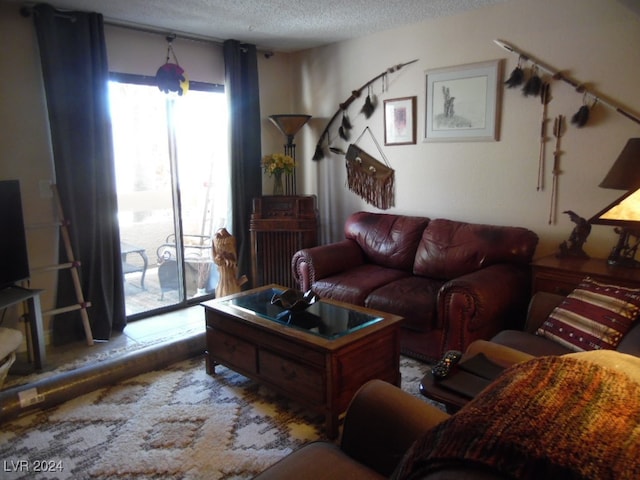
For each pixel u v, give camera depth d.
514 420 0.74
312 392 2.23
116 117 3.80
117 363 2.78
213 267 4.70
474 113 3.47
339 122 4.44
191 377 2.85
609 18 2.81
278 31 3.90
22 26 3.15
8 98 3.14
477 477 0.68
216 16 3.45
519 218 3.37
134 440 2.22
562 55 3.03
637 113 2.78
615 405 0.77
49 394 2.49
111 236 3.53
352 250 3.84
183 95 3.87
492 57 3.35
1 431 2.31
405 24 3.75
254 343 2.52
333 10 3.35
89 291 3.47
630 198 1.67
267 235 4.22
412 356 3.00
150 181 4.20
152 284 4.52
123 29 3.64
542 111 3.15
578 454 0.66
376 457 1.36
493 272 2.84
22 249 3.02
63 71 3.25
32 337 2.99
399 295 3.03
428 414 1.34
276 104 4.76
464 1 3.21
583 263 2.75
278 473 1.33
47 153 3.34
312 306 2.70
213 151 4.49
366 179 4.25
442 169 3.74
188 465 2.03
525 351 2.09
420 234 3.60
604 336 2.02
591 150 2.98
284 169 4.30
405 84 3.87
